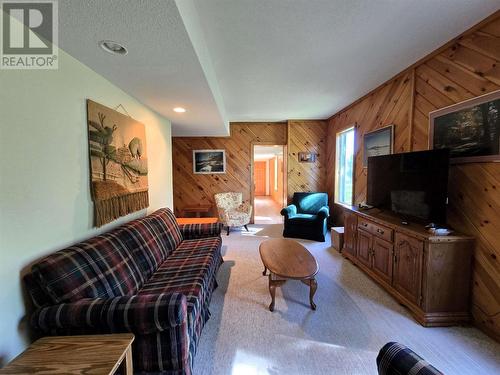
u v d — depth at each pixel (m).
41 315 1.20
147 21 1.21
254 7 1.57
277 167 9.75
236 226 4.88
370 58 2.37
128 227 2.06
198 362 1.56
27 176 1.26
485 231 1.82
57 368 0.94
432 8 1.62
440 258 1.89
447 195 2.00
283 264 2.19
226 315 2.05
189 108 2.88
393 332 1.84
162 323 1.19
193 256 2.36
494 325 1.76
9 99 1.17
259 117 5.01
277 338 1.78
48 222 1.39
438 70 2.22
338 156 4.74
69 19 1.18
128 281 1.67
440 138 2.19
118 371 1.12
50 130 1.41
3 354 1.13
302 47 2.12
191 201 5.62
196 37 1.58
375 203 2.93
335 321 1.97
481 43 1.82
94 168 1.78
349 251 3.26
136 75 1.90
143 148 2.61
